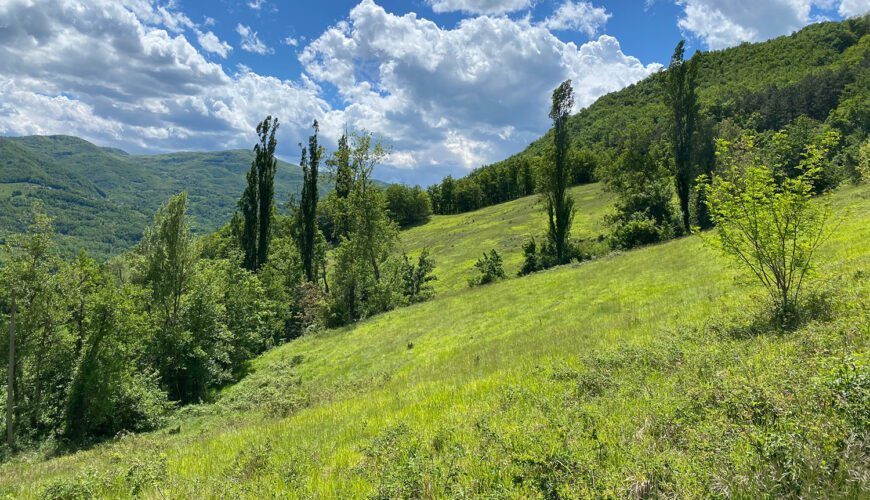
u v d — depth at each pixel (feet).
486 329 77.71
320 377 79.25
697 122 166.40
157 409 76.54
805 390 16.78
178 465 30.81
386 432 24.77
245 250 177.47
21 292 78.74
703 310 45.14
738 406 17.47
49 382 81.10
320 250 179.01
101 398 73.26
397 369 66.03
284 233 221.05
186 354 95.09
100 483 27.09
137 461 29.71
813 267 33.01
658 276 80.07
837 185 144.46
